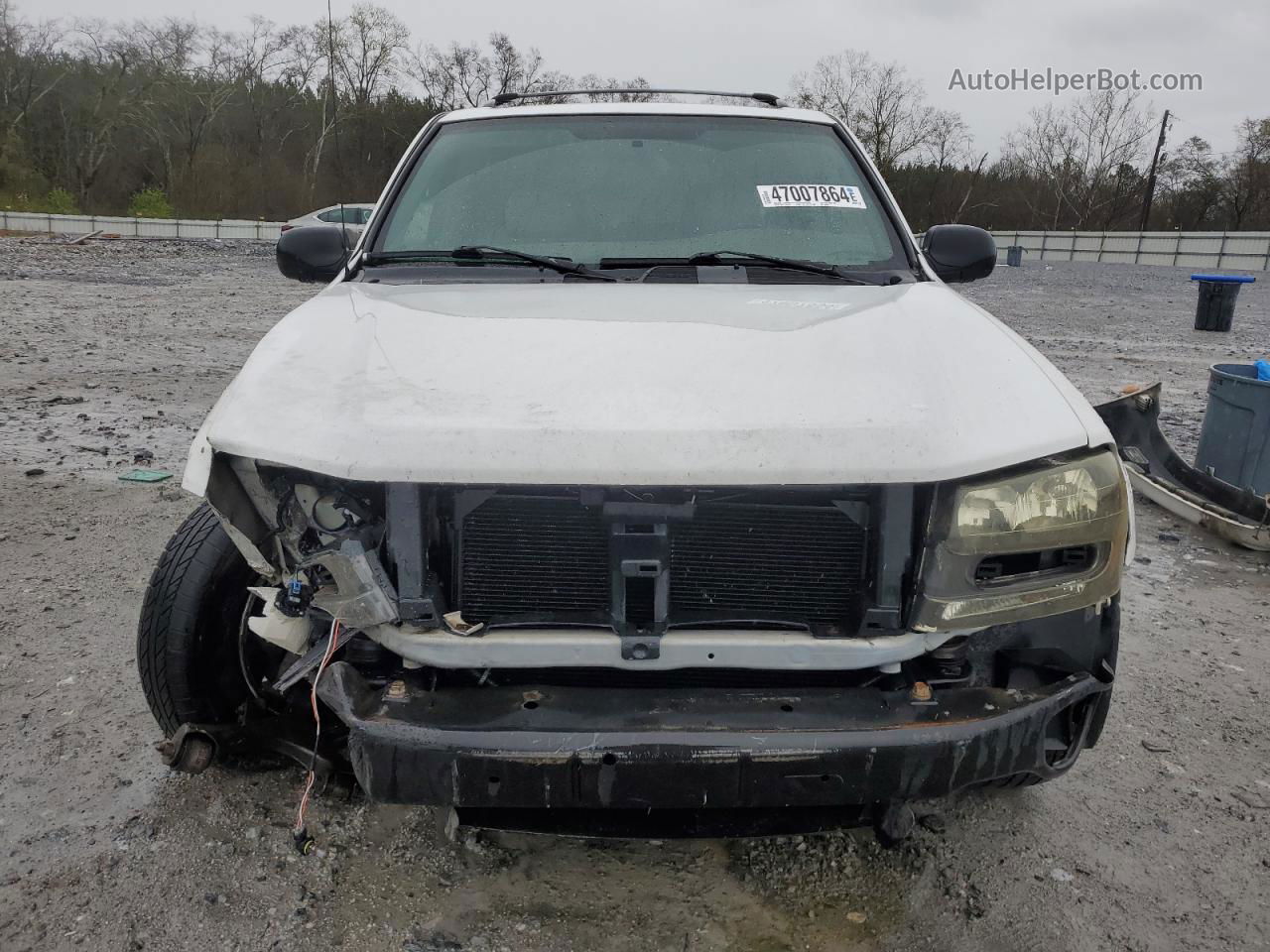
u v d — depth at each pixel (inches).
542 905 90.6
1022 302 706.8
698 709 76.9
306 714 104.5
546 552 79.7
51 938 85.7
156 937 86.1
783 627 80.0
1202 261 1446.9
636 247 116.0
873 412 78.1
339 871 94.7
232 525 80.6
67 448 241.4
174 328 446.6
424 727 75.3
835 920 89.4
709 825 80.5
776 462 74.2
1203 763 116.6
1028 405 81.5
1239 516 201.2
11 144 2004.2
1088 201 2032.5
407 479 75.3
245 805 104.3
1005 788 109.0
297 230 121.7
